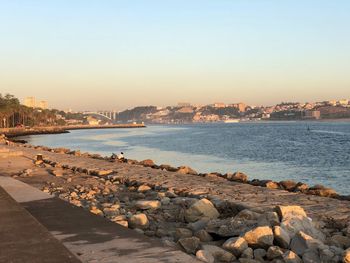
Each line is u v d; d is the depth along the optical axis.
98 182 19.33
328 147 68.19
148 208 11.93
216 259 7.19
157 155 58.50
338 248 7.14
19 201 11.27
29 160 33.00
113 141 105.38
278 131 152.75
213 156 54.78
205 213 10.33
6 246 6.04
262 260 7.17
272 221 8.26
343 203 11.61
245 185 16.12
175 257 6.14
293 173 35.88
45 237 6.54
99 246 6.79
